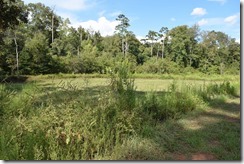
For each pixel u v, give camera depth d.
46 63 37.00
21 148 4.17
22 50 35.94
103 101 5.53
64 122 4.44
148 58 58.78
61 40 52.19
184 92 9.43
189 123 6.99
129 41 58.19
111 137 4.68
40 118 4.50
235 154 4.68
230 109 9.20
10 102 5.60
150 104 7.14
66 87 5.96
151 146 4.87
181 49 59.44
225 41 62.34
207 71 58.19
